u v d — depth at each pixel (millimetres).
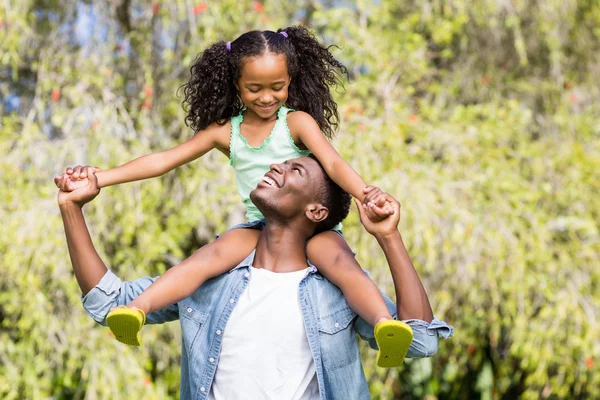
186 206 8477
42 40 8812
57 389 8438
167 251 9227
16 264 7461
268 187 3027
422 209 7605
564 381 9211
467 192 8125
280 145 3143
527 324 8516
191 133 8625
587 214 8758
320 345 2971
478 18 9242
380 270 7844
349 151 7875
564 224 8547
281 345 2961
